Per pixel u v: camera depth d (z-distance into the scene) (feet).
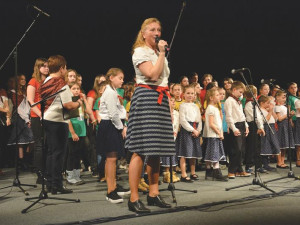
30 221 8.97
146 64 9.04
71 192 12.19
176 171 16.44
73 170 13.79
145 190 12.00
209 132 14.52
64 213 9.62
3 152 19.26
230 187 12.86
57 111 11.52
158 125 9.12
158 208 9.84
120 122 10.96
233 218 8.83
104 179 14.35
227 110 15.11
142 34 9.56
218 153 14.46
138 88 9.34
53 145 11.72
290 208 9.69
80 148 14.08
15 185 12.66
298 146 18.25
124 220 8.84
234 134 14.78
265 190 12.10
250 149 16.42
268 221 8.54
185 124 14.06
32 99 13.41
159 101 9.18
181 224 8.44
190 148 14.15
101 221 8.74
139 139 9.12
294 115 19.40
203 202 10.59
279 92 18.40
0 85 22.38
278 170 16.88
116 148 10.85
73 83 14.21
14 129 17.51
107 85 11.27
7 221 9.01
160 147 9.09
